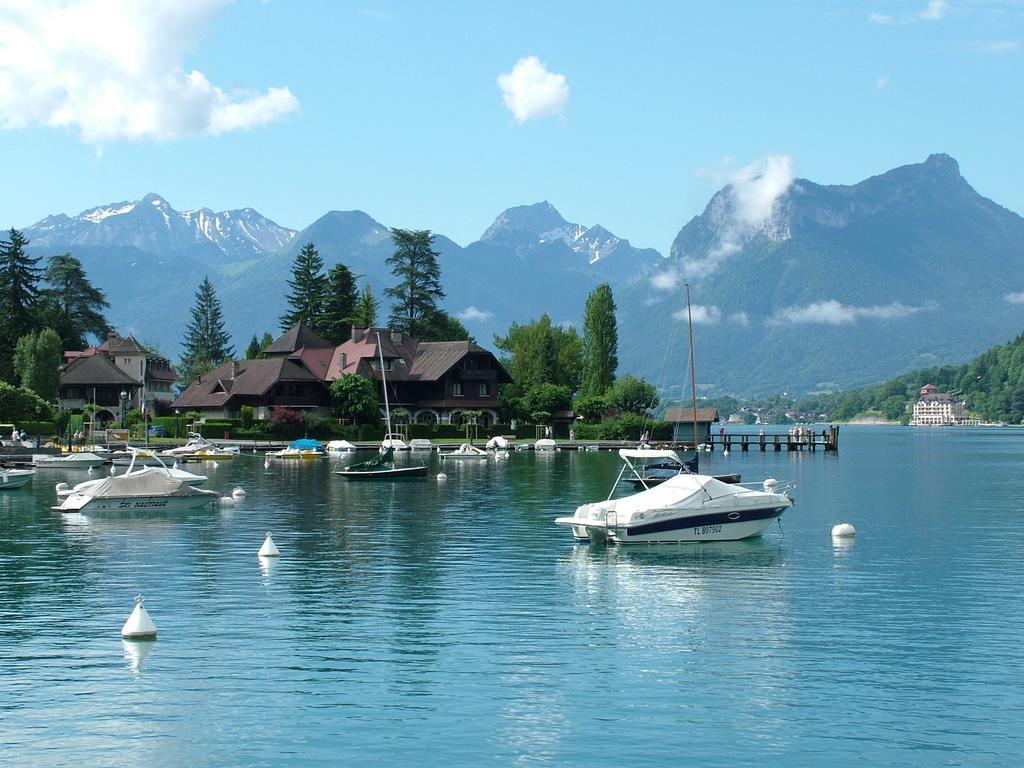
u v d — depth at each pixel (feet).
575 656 104.32
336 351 558.15
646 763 79.10
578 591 134.00
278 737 83.76
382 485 286.87
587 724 86.43
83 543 173.99
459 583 138.82
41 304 630.74
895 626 115.75
